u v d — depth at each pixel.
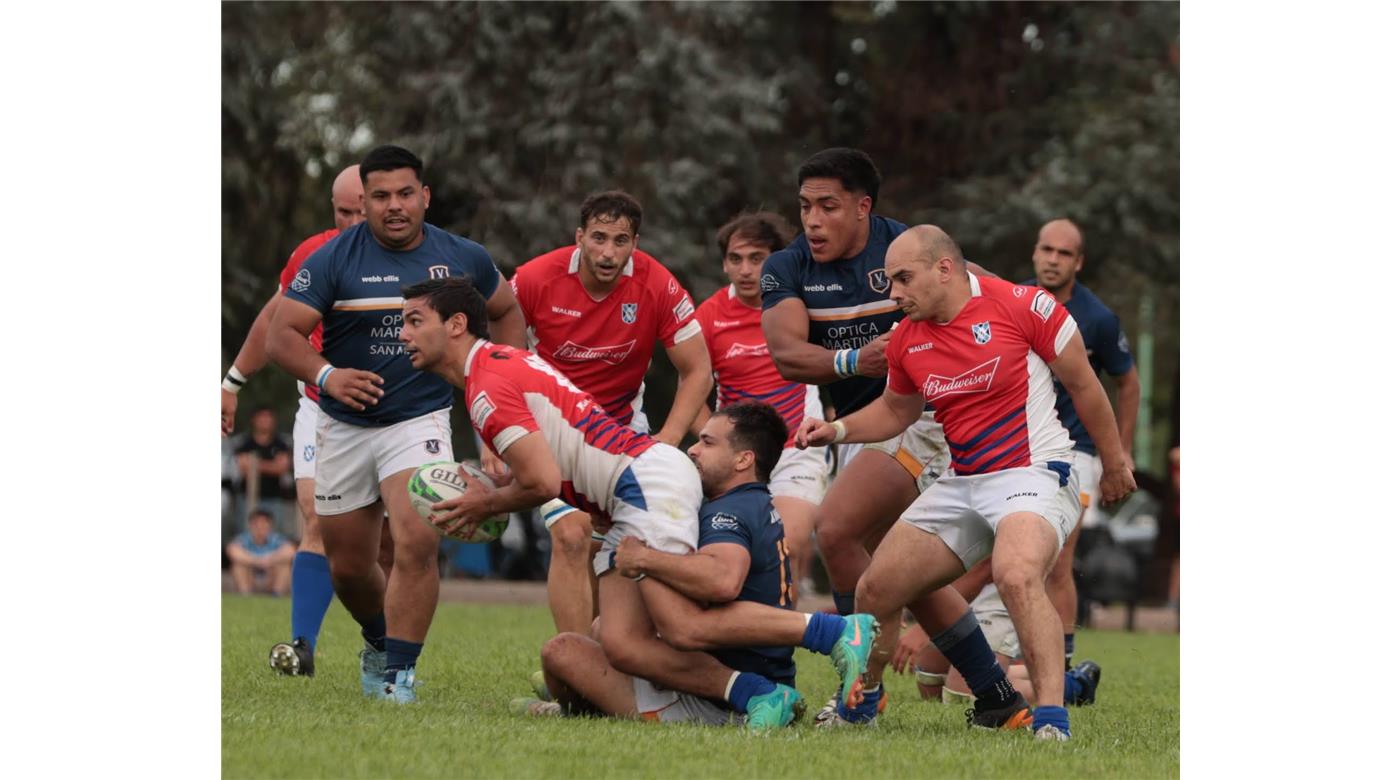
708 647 22.77
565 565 27.22
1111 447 23.52
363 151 85.75
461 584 74.81
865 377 27.69
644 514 22.67
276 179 84.69
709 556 22.50
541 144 79.94
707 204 81.00
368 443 26.70
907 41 92.50
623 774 18.05
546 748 19.78
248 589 66.00
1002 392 22.78
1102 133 84.44
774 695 22.73
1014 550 22.16
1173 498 87.25
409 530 25.81
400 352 26.56
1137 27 87.62
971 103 91.31
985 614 30.56
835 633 22.45
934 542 23.33
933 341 23.16
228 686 27.22
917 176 93.19
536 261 30.23
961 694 29.22
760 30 85.81
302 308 26.31
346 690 27.17
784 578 23.56
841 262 27.05
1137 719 26.83
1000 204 83.69
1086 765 19.69
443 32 81.38
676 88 79.31
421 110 83.12
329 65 86.44
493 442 22.77
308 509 31.19
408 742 20.05
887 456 26.62
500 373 22.66
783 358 26.92
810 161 26.53
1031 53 90.44
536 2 81.31
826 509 26.73
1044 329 22.75
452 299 22.88
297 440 32.03
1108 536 68.06
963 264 23.12
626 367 30.52
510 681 29.97
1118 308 97.56
